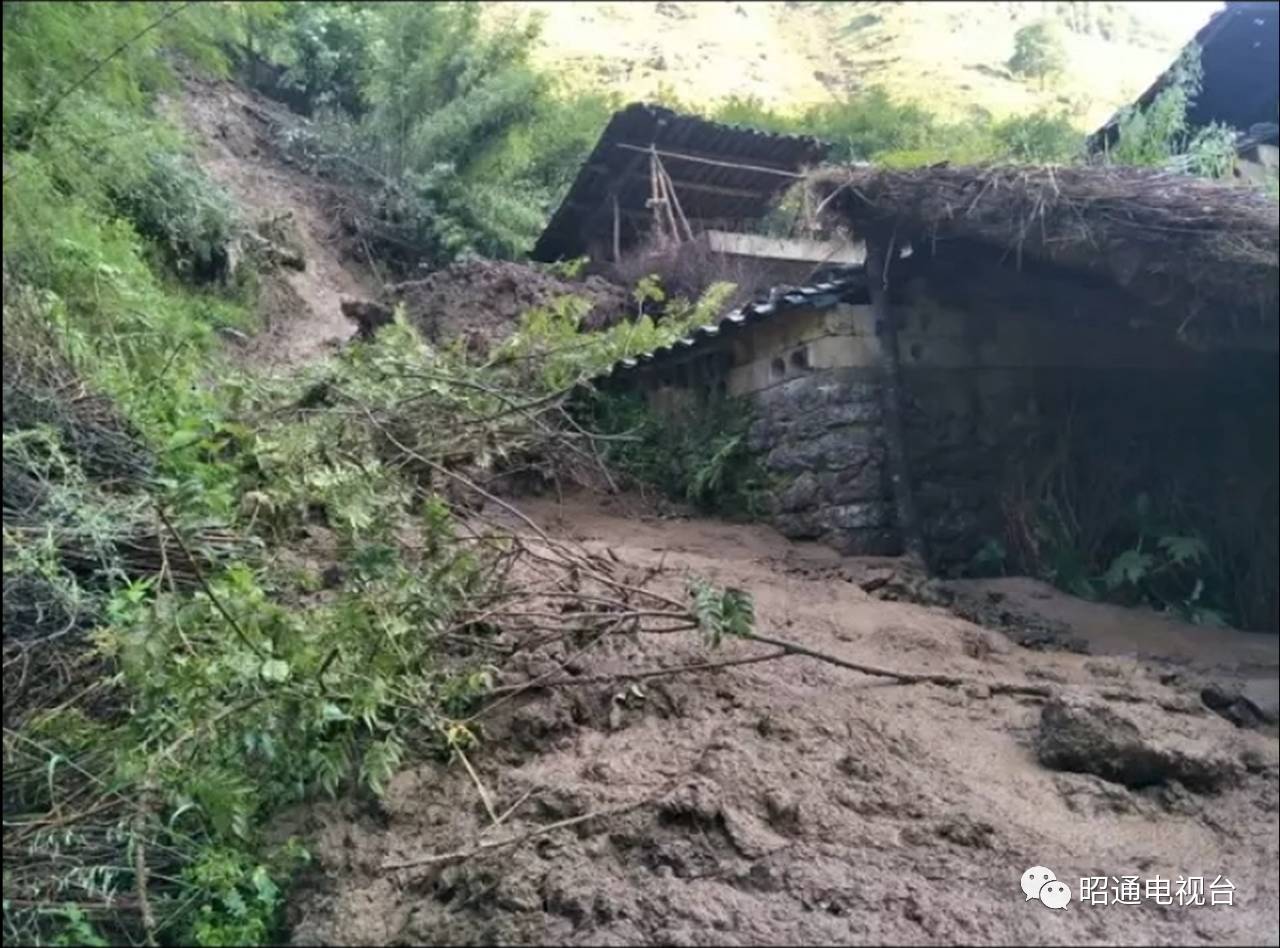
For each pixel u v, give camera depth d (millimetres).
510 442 6125
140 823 3014
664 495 7535
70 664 3725
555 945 2732
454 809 3359
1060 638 5383
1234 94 9773
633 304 10938
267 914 3027
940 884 3002
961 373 6941
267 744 3240
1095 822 3441
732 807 3201
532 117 17078
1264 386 7105
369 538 4305
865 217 6199
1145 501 6848
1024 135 11344
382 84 17109
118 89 5719
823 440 6691
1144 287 5695
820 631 4746
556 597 4387
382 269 15359
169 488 4410
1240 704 4566
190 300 10633
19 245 5590
